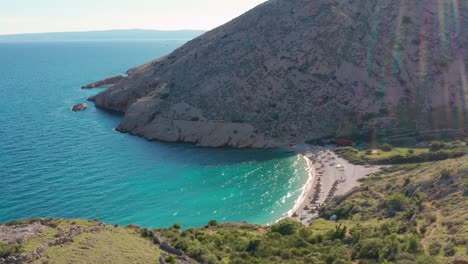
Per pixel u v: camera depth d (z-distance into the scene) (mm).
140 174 86500
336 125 111562
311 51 126625
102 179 82688
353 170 84438
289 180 83750
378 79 118938
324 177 82875
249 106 117062
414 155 85875
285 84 121625
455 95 112000
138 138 113688
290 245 46219
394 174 76250
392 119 108750
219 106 118438
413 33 127125
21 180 80062
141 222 66062
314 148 101688
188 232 49062
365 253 41469
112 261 32750
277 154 100000
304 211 68438
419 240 41062
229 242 46438
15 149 99312
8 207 68312
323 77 121875
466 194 49094
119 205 71688
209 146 107312
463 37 125125
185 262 35688
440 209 48844
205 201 74625
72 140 109125
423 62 120312
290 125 111188
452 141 92562
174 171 88938
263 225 63938
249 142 106562
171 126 114750
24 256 31000
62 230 38438
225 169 90562
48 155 96000
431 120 106688
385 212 54844
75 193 75250
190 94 125875
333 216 61594
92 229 39438
